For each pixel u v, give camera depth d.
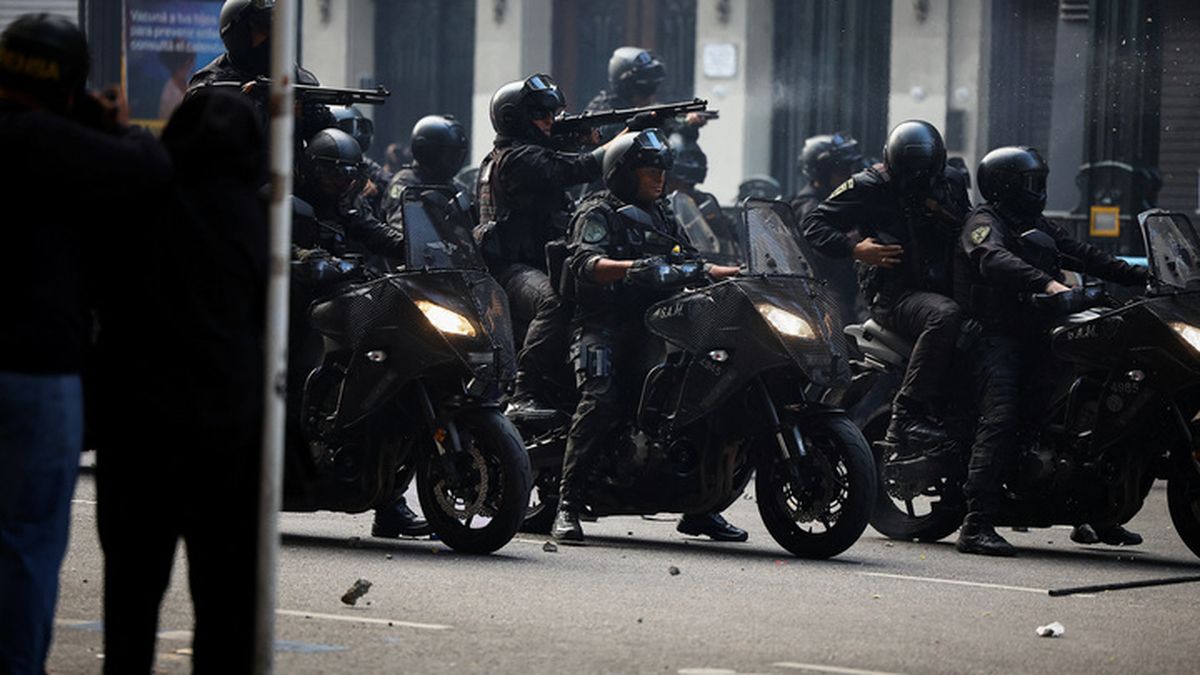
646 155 32.59
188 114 16.64
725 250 48.31
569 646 21.73
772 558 30.95
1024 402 32.66
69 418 16.33
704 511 32.06
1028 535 36.34
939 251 33.38
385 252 32.09
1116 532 34.50
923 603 26.11
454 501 30.17
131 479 16.44
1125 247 62.06
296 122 32.62
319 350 30.61
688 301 31.19
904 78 74.62
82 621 22.67
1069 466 32.00
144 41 55.09
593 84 83.00
